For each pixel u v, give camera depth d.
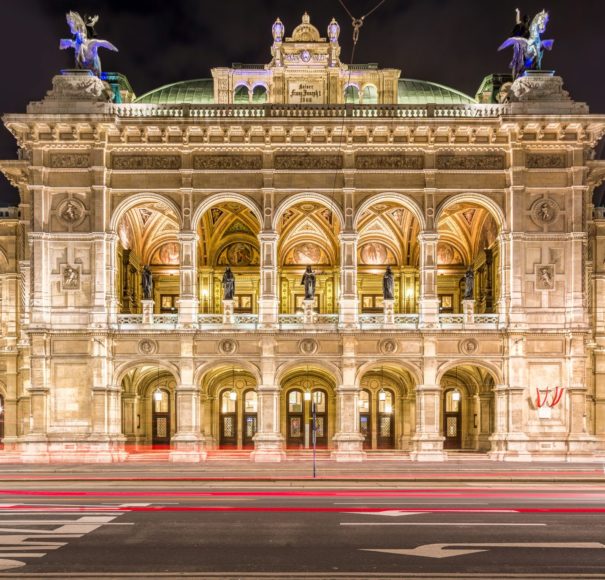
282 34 52.91
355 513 24.58
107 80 55.31
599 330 54.78
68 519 23.28
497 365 47.16
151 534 20.72
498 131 47.88
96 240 47.16
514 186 47.59
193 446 46.12
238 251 60.06
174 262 60.38
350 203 48.00
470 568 16.78
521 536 20.50
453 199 48.12
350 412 46.81
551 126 47.38
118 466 42.69
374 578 15.87
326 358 47.28
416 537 20.33
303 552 18.42
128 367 47.19
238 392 56.53
